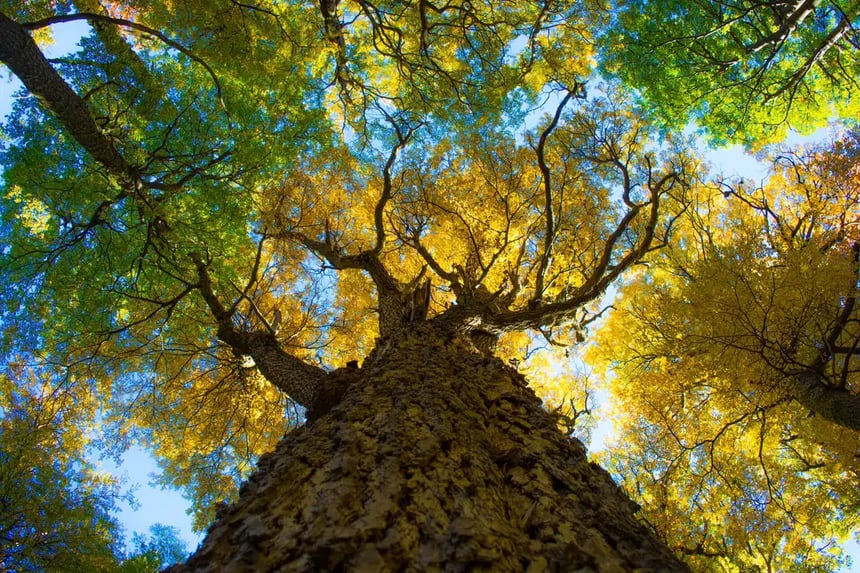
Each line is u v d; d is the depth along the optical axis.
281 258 9.56
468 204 9.08
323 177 9.33
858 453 6.84
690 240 10.57
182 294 7.12
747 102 10.78
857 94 11.11
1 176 5.86
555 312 5.77
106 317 7.36
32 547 7.05
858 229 7.96
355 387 3.46
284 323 9.17
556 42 10.55
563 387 10.22
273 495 1.90
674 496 8.47
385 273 6.72
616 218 9.95
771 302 5.95
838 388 6.46
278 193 7.79
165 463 9.48
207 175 6.11
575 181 9.09
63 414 8.49
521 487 2.16
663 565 1.56
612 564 1.55
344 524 1.57
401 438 2.23
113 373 8.67
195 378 8.58
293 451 2.32
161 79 6.36
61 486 7.77
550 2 9.38
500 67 10.02
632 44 10.36
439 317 5.46
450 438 2.32
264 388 8.66
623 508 2.16
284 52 8.09
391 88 11.09
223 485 9.07
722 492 8.30
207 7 7.26
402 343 4.32
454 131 10.04
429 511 1.68
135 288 7.06
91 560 7.49
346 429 2.38
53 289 6.55
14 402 8.52
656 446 9.14
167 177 6.30
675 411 8.93
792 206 9.73
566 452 2.64
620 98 10.38
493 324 5.63
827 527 8.19
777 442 8.49
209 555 1.60
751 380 6.47
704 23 10.31
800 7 8.69
